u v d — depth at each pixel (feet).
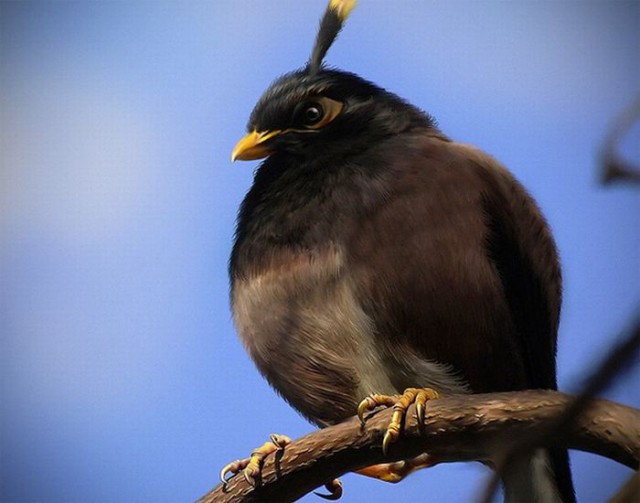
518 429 9.62
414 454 9.68
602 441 9.55
